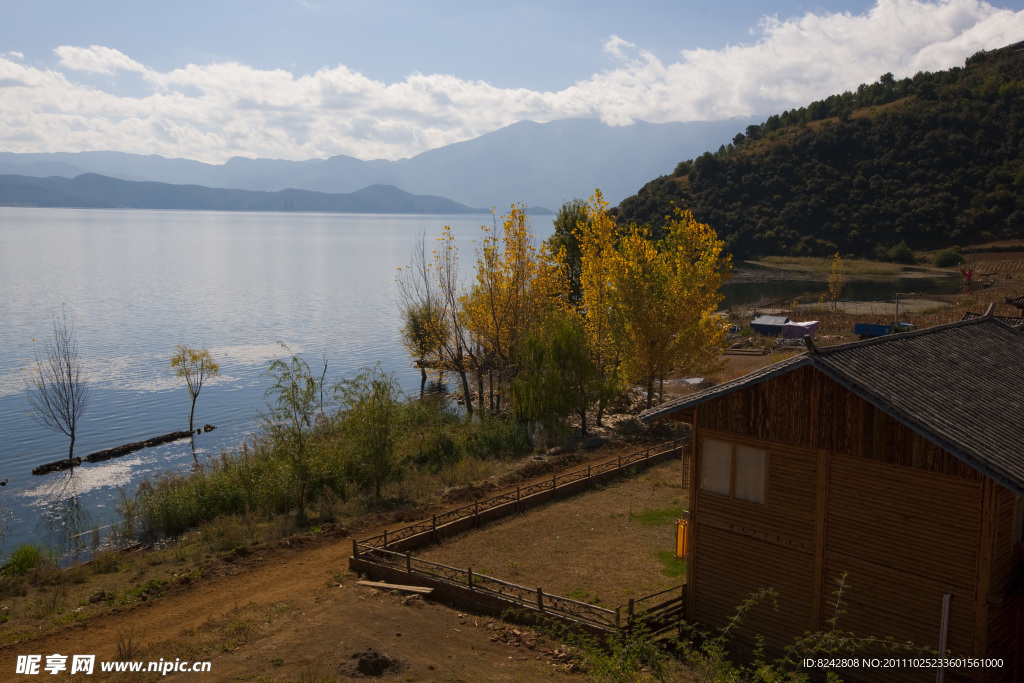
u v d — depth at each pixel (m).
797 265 163.75
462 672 15.73
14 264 173.00
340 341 85.81
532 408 38.88
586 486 30.53
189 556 24.84
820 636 15.35
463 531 25.48
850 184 192.62
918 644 14.15
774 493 16.27
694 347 41.25
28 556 25.95
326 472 31.34
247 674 15.65
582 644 16.66
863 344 16.17
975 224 168.00
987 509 13.26
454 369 53.31
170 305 112.50
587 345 40.94
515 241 45.91
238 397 60.19
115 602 20.56
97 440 48.66
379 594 20.53
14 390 60.53
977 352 18.17
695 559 17.83
